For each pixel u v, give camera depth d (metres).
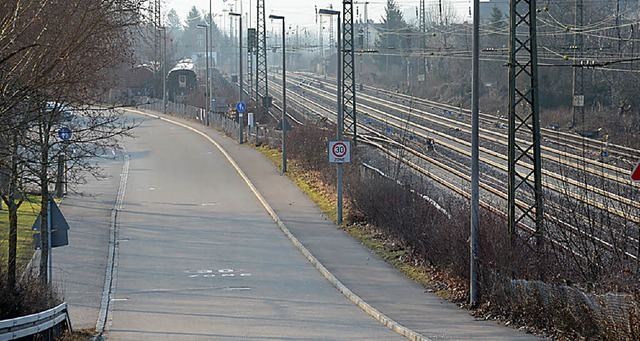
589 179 41.22
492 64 111.25
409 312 25.33
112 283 31.84
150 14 35.56
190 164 71.69
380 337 22.27
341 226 43.56
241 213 49.41
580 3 67.50
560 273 23.73
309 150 63.53
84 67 25.62
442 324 23.27
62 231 25.80
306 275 33.12
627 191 33.25
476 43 24.73
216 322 25.02
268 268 34.62
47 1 21.30
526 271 24.58
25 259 35.34
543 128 75.56
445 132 81.12
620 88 77.69
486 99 105.50
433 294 28.34
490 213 28.42
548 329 21.39
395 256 35.31
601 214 26.19
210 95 106.75
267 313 26.28
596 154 56.53
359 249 37.62
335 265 34.12
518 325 22.64
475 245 25.47
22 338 19.22
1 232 39.66
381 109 111.44
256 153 77.00
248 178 62.12
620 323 18.58
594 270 23.05
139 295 29.66
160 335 23.28
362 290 29.22
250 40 111.88
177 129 101.56
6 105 21.39
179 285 31.39
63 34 22.67
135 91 116.19
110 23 27.23
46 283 23.70
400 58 162.25
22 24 21.27
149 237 42.00
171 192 57.50
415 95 128.38
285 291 30.08
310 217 46.75
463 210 30.44
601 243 24.73
